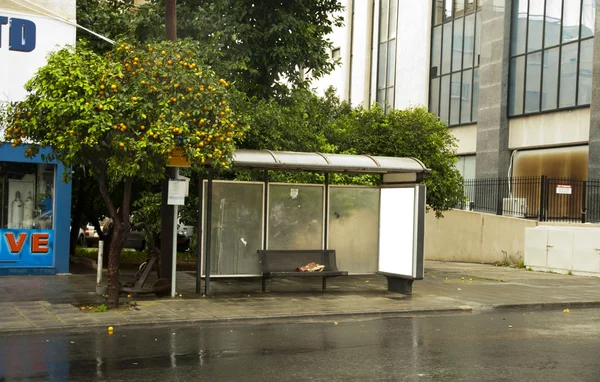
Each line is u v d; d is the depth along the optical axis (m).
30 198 16.48
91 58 11.18
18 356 8.10
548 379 7.13
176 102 11.18
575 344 9.21
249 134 16.42
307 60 19.14
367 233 15.13
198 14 17.39
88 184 18.75
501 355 8.39
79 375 7.16
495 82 28.22
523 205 24.98
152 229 16.92
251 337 9.55
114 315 10.91
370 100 37.59
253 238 14.13
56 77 10.55
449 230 27.47
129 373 7.28
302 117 18.41
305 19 19.17
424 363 7.88
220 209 13.88
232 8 17.75
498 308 13.09
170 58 11.53
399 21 35.28
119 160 10.77
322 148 18.19
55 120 10.46
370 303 12.93
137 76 11.01
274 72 18.72
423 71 33.12
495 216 24.88
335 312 11.76
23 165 16.39
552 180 25.22
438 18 32.44
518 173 27.64
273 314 11.36
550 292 15.43
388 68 36.19
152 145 10.53
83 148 11.05
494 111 28.23
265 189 14.26
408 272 14.11
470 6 30.31
